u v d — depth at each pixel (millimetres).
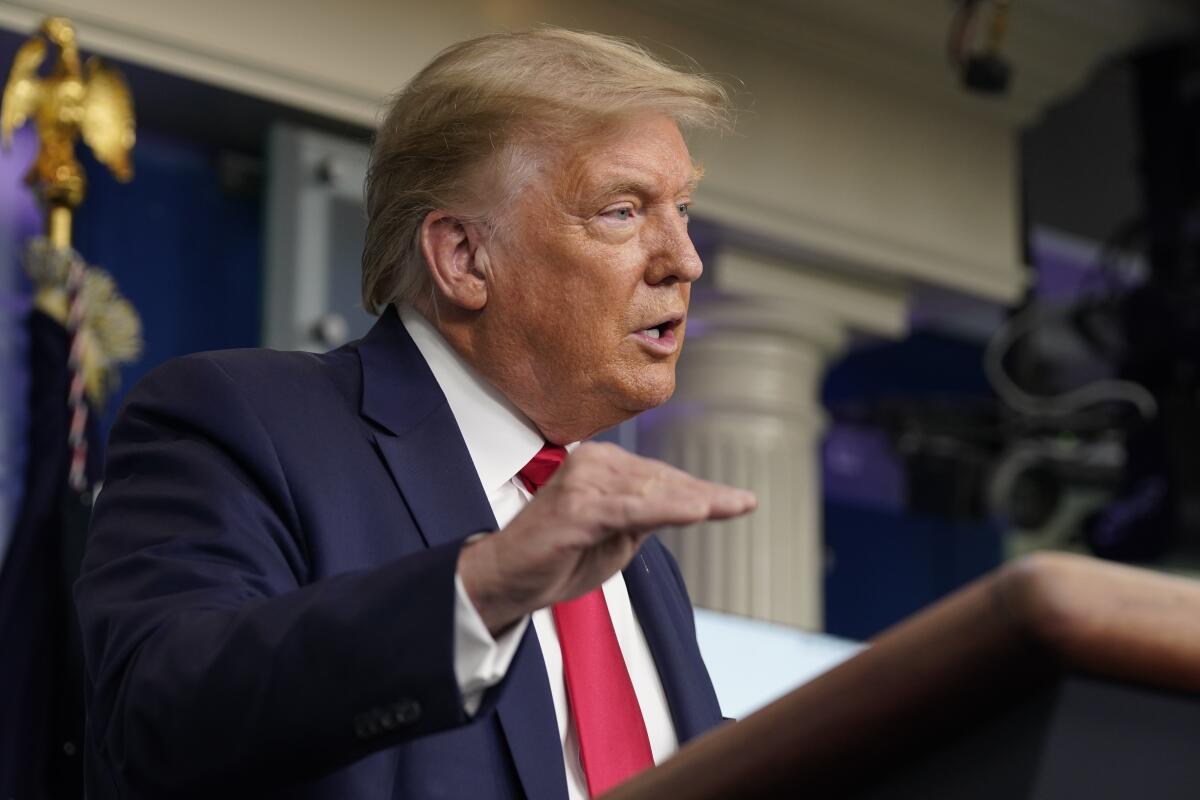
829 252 6102
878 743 682
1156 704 658
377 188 1793
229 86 4730
